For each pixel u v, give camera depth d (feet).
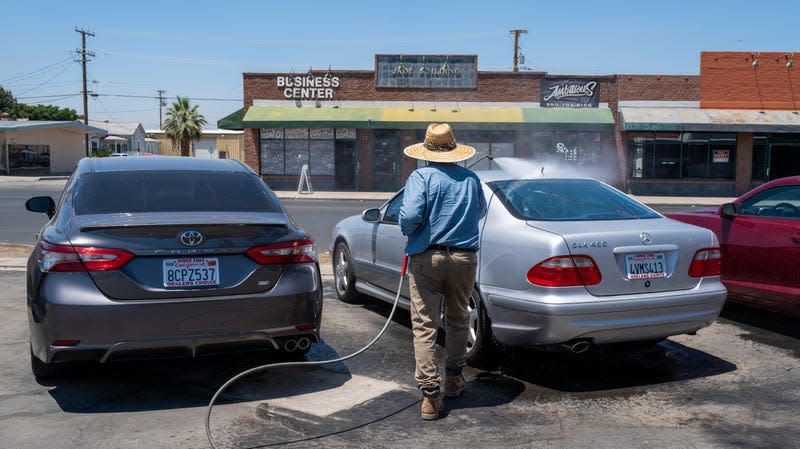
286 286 14.21
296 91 101.76
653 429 12.97
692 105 99.35
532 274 14.66
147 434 12.51
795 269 19.34
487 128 97.50
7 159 142.00
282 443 12.21
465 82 100.89
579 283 14.40
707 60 98.84
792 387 15.43
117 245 13.16
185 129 147.43
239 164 17.88
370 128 99.50
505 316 15.34
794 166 98.32
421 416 13.52
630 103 99.40
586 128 97.50
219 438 12.39
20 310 22.34
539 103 100.42
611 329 14.52
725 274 21.61
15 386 15.02
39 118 235.40
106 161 17.13
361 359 17.46
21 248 35.86
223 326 13.64
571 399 14.61
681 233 15.51
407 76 101.09
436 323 13.73
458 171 14.01
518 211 16.24
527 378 16.01
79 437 12.34
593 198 17.26
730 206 21.67
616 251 14.69
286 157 102.73
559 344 14.71
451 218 13.46
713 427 13.07
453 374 14.48
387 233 20.68
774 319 21.99
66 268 13.11
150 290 13.20
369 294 22.65
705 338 19.67
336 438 12.46
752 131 95.25
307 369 16.57
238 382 15.49
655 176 99.50
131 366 16.51
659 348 18.58
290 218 15.89
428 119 98.27
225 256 13.82
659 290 15.06
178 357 13.67
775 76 98.73
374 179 102.12
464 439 12.46
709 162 98.84
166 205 14.90
